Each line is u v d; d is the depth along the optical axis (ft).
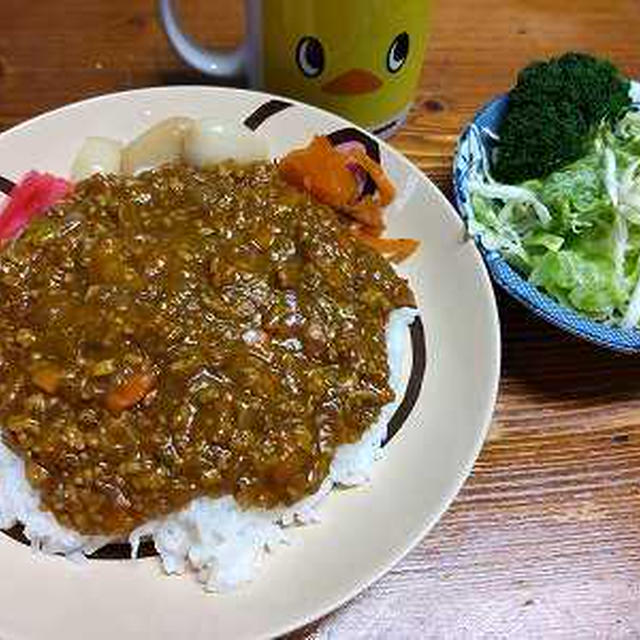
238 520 0.88
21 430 0.87
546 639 0.89
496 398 0.97
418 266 1.06
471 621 0.89
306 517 0.88
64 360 0.90
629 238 1.13
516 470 0.99
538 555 0.94
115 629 0.80
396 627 0.88
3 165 1.07
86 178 1.06
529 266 1.10
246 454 0.87
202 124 1.08
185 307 0.93
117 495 0.85
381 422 0.94
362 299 0.99
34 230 0.99
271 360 0.92
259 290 0.96
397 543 0.86
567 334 1.06
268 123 1.13
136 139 1.11
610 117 1.17
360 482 0.91
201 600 0.83
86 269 0.96
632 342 1.01
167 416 0.87
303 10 1.06
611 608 0.91
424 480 0.90
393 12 1.07
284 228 1.02
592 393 1.04
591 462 1.00
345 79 1.14
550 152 1.13
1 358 0.91
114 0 1.34
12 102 1.23
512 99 1.17
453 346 0.99
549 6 1.40
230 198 1.04
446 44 1.33
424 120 1.26
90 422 0.87
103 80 1.26
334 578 0.84
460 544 0.94
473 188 1.12
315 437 0.90
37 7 1.32
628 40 1.37
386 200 1.09
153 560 0.86
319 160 1.07
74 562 0.85
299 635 0.87
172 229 1.01
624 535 0.96
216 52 1.22
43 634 0.79
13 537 0.86
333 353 0.94
